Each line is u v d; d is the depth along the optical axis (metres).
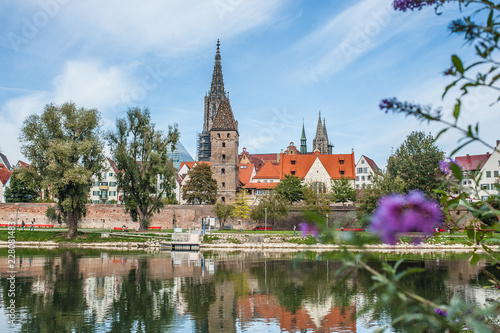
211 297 27.31
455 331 3.66
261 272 38.16
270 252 60.41
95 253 55.00
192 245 65.12
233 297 27.27
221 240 70.56
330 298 26.73
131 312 23.28
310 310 23.78
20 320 21.45
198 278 34.72
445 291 28.12
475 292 27.70
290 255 55.31
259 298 27.02
